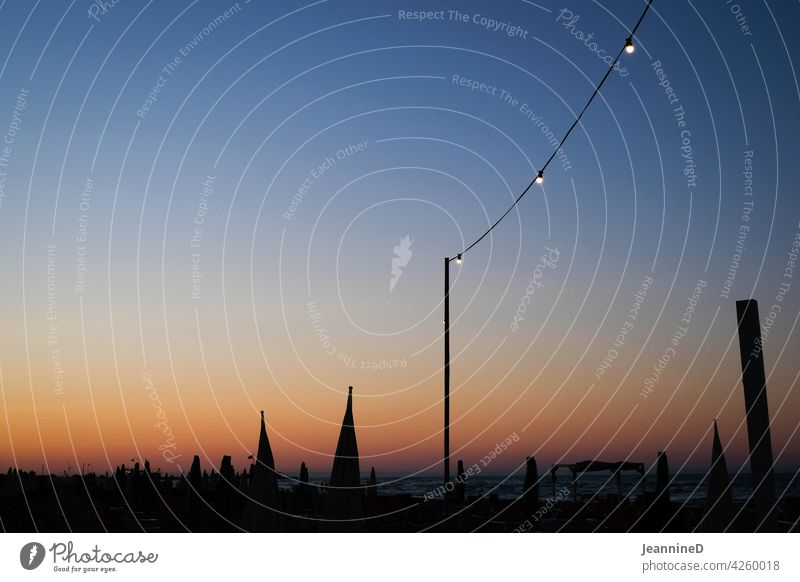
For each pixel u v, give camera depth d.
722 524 13.65
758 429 8.52
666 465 20.50
